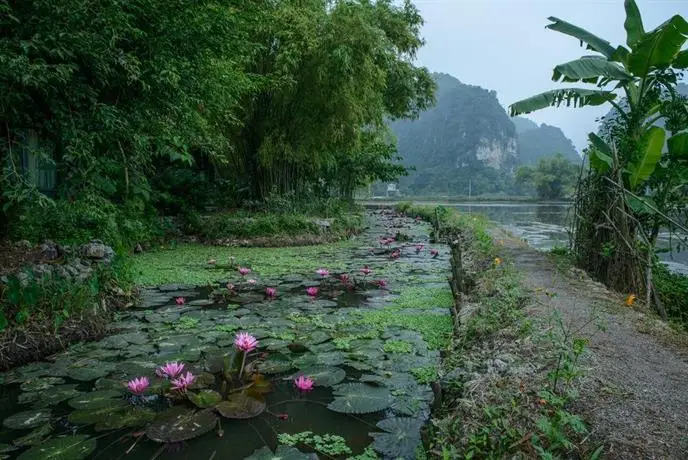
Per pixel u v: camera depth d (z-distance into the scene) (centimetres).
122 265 429
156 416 217
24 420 215
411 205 2070
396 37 1435
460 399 204
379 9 1393
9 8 264
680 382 213
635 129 541
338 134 989
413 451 193
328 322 378
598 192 515
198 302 428
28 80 267
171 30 372
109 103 364
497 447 164
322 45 870
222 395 239
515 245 731
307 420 221
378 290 501
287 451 189
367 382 261
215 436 205
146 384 227
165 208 880
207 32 402
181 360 285
